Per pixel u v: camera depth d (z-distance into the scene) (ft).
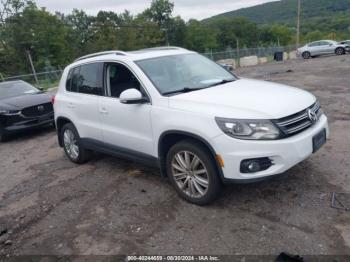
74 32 195.93
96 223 14.16
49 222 14.74
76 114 19.60
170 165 14.94
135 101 14.99
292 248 11.37
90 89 18.66
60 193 17.33
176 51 18.44
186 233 12.78
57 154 24.11
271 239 11.90
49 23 167.32
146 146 15.71
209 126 12.96
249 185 15.52
